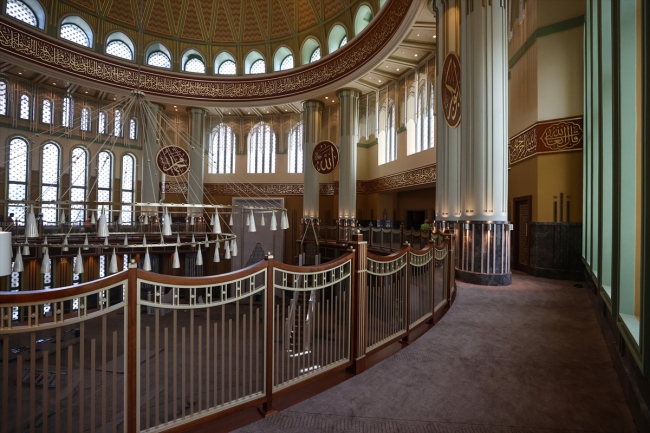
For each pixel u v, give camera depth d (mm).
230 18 16984
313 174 15938
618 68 2980
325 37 15445
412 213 16969
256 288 2561
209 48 17391
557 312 5086
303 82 15914
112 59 15539
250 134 19188
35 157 14742
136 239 14906
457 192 8250
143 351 6805
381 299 3621
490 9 7246
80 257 4953
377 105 16094
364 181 17781
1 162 13914
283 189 18734
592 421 2420
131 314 2010
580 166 8125
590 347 3721
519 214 9766
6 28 12828
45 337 8844
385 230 11656
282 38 16750
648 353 2098
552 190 8461
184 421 2186
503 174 7258
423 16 10172
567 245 8117
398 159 14836
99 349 7574
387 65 13672
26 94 14609
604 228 4121
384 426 2396
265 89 16766
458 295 6203
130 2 15859
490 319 4754
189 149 17484
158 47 17031
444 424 2416
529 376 3098
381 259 3512
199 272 16656
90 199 16141
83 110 16203
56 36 14258
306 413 2555
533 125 8859
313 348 2930
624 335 2699
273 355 2633
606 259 4090
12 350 7234
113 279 1944
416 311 4242
